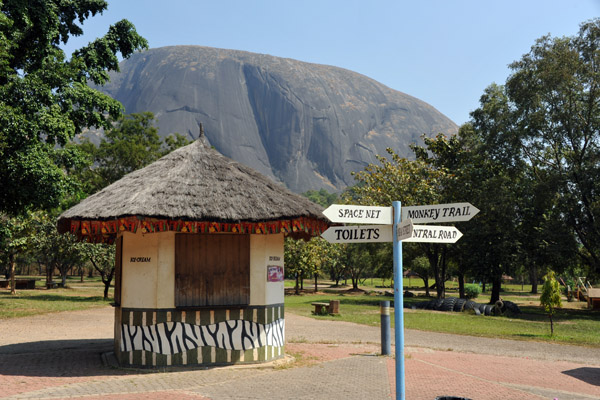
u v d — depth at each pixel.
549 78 34.38
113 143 45.44
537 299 54.22
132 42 28.28
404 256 53.19
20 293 40.78
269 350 11.13
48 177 19.30
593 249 39.28
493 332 20.27
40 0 22.91
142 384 8.91
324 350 13.59
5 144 18.02
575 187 35.75
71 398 7.79
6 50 20.02
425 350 14.30
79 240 13.66
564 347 16.75
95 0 26.16
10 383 8.75
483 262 36.69
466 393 8.84
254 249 11.12
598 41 35.28
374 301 39.75
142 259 10.63
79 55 26.75
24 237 34.94
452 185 38.41
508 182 39.25
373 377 10.01
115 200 10.47
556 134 36.78
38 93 20.17
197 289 10.58
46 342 14.30
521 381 10.30
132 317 10.58
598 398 9.02
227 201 10.53
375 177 37.91
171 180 10.81
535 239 36.66
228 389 8.68
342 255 60.06
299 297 46.41
